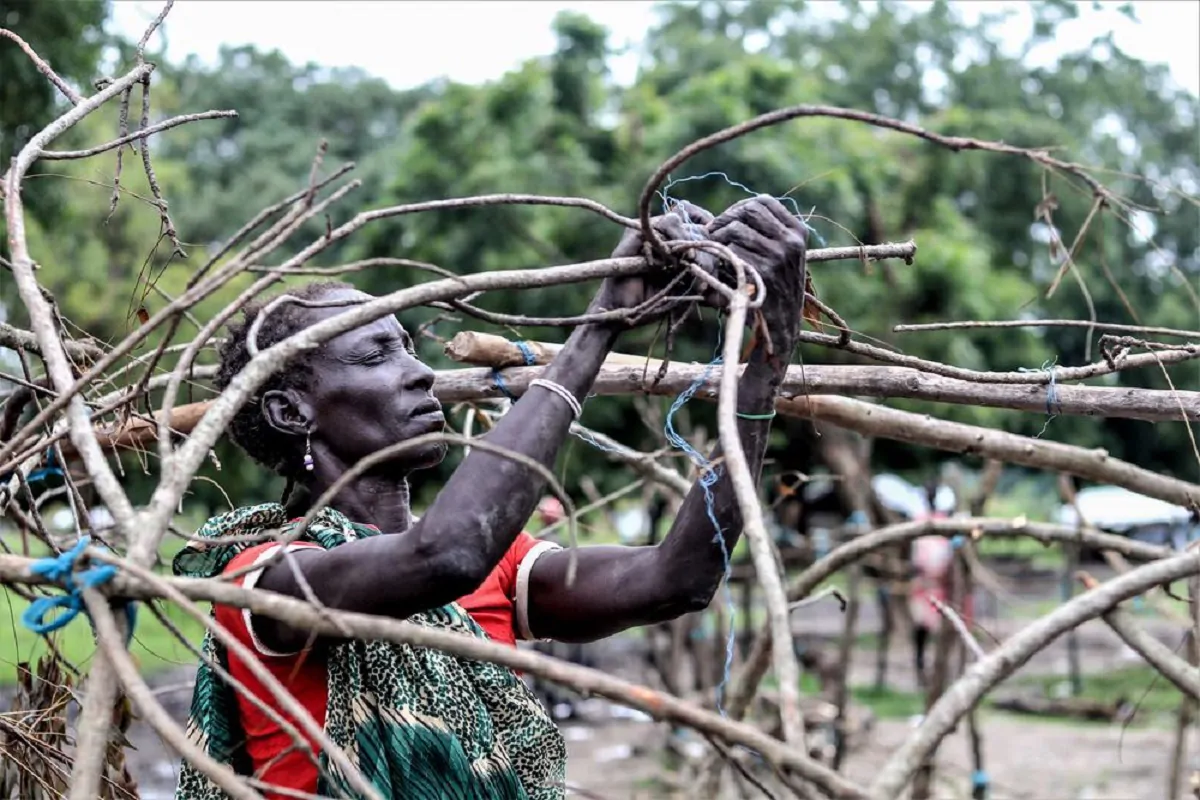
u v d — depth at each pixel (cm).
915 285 1052
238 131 2367
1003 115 1432
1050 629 165
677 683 740
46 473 261
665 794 752
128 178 1032
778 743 139
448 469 1034
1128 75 1862
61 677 272
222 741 206
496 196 200
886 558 935
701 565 213
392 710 196
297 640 197
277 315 220
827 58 1970
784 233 199
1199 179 1919
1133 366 233
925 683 945
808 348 974
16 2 608
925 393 250
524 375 264
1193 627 239
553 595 224
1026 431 1043
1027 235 1383
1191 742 911
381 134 2462
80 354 266
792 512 1041
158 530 159
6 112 621
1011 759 895
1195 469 1452
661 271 202
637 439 1045
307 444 216
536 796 212
